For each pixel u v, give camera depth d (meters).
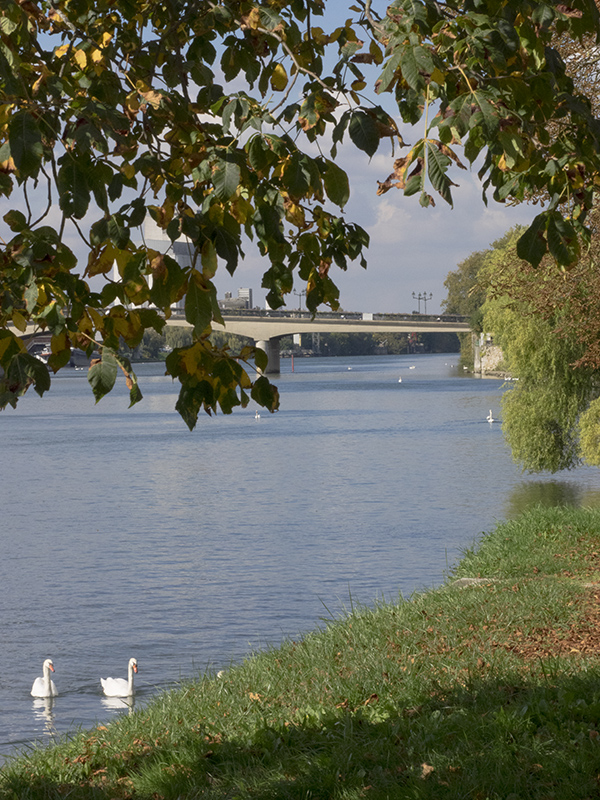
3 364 3.58
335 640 13.13
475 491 43.47
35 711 17.41
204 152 4.08
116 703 17.56
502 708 8.09
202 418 101.50
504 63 3.79
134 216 3.77
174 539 34.66
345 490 45.88
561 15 4.18
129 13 4.91
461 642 12.12
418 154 3.55
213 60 5.30
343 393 128.75
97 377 3.69
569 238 4.09
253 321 144.50
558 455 37.28
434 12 3.97
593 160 4.43
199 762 8.03
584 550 19.75
